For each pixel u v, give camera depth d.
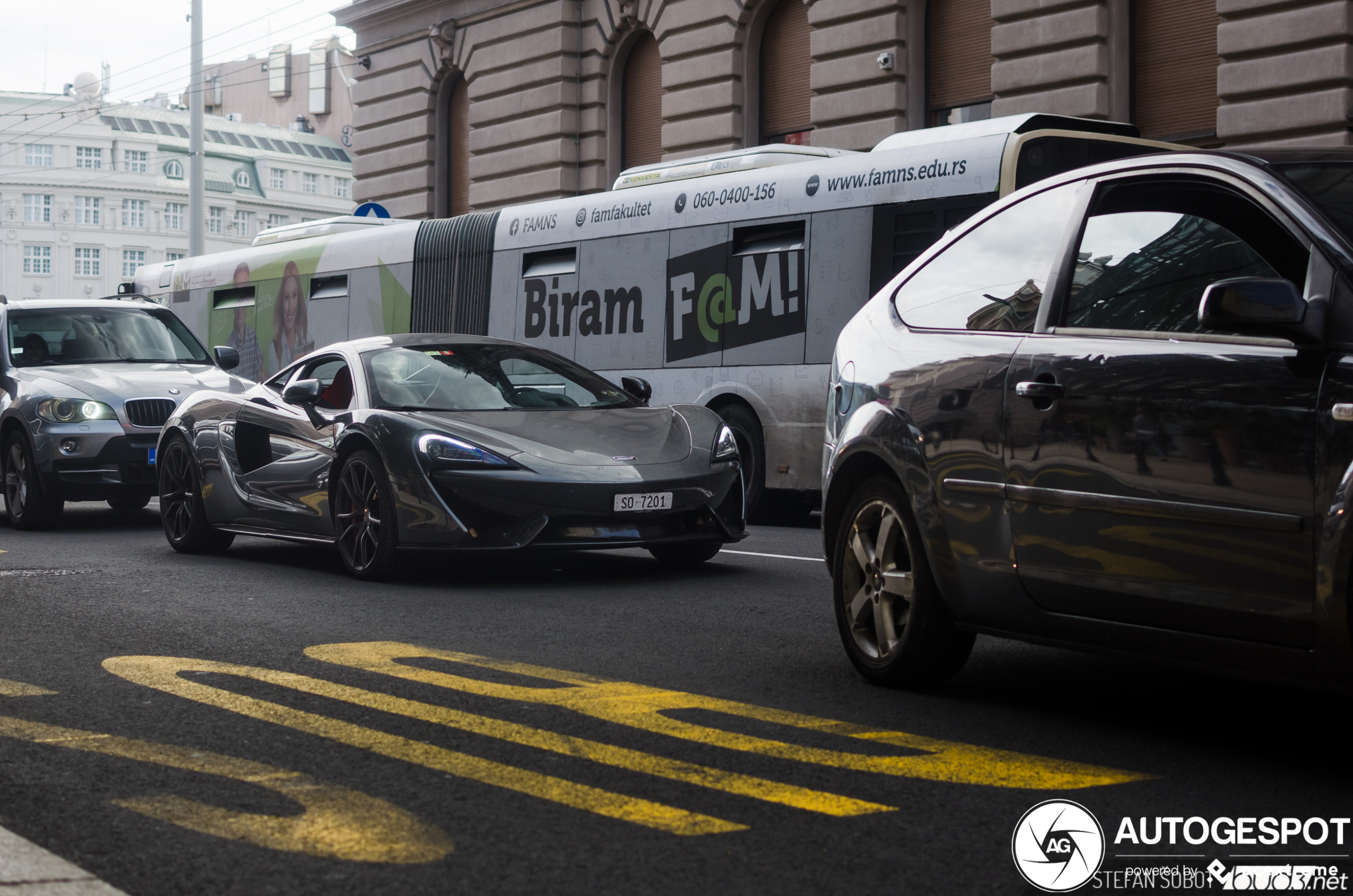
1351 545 3.42
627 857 3.10
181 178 122.25
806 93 19.61
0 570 8.42
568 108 22.98
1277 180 3.93
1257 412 3.67
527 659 5.50
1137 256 4.24
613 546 7.35
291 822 3.35
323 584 7.71
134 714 4.50
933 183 10.55
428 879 2.96
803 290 11.49
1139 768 3.86
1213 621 3.79
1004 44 16.31
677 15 20.78
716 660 5.49
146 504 13.71
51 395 11.02
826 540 5.26
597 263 13.45
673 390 12.58
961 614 4.61
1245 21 14.16
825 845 3.18
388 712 4.52
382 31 26.70
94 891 2.86
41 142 119.38
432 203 26.06
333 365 8.59
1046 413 4.25
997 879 2.97
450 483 7.30
